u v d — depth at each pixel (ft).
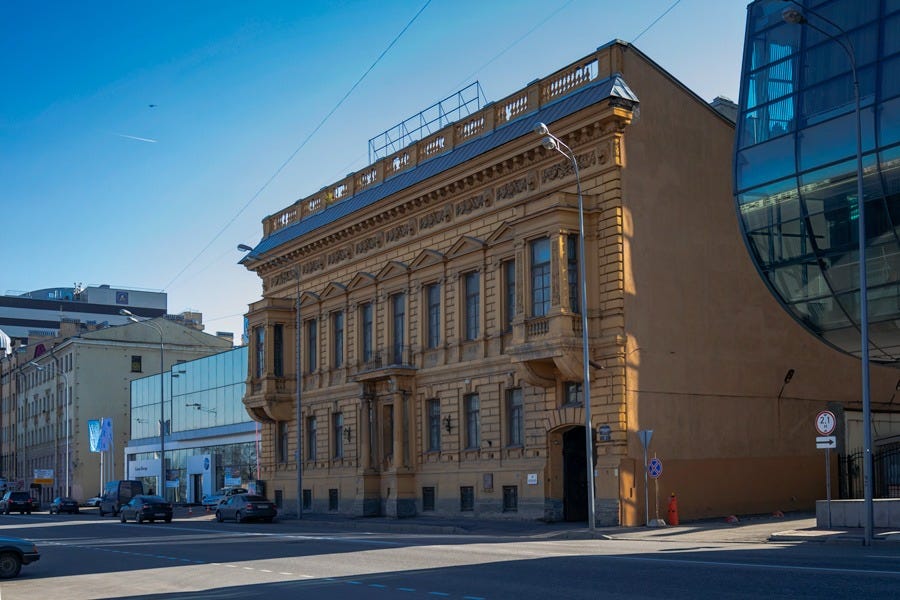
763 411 132.98
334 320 181.98
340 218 172.55
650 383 120.98
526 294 125.70
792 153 109.29
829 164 105.40
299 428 169.89
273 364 190.60
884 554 69.72
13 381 446.60
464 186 144.56
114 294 571.69
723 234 132.16
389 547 91.91
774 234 112.16
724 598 47.37
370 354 169.48
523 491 131.03
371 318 169.99
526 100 137.59
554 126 126.41
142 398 323.78
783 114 111.14
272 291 202.49
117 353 360.89
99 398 355.36
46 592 66.03
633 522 116.16
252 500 167.94
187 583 67.62
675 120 129.08
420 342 154.81
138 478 318.86
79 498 343.87
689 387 124.88
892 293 102.47
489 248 140.05
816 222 107.55
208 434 266.57
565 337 118.93
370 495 162.20
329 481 178.60
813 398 139.23
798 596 46.91
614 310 119.85
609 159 121.80
